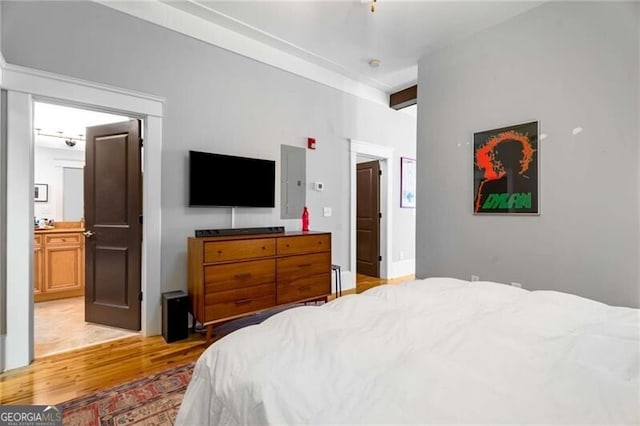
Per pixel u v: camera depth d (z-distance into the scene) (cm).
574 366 85
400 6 262
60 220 413
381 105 454
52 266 355
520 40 269
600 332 107
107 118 381
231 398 82
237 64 307
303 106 362
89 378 193
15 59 203
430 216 339
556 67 247
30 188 209
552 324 112
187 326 255
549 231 252
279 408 71
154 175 259
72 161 421
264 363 86
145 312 257
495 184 284
